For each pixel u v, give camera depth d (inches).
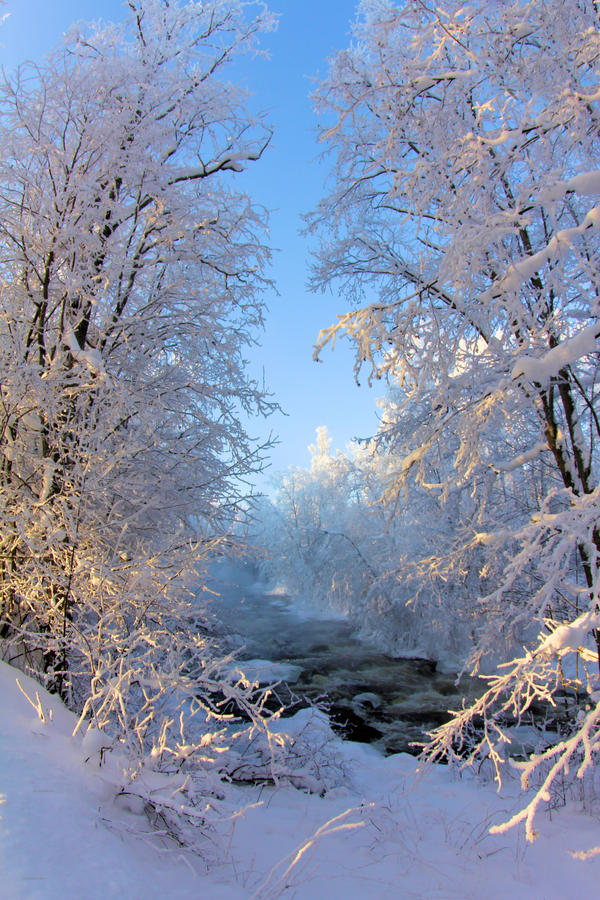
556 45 182.1
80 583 201.2
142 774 132.4
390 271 296.2
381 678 478.6
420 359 201.0
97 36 279.4
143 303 304.0
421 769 175.5
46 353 238.1
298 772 239.1
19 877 80.3
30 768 115.2
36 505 196.9
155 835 120.9
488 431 260.7
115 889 87.1
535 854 176.6
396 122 193.8
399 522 569.9
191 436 322.3
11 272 247.8
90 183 238.7
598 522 155.9
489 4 177.0
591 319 242.2
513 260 197.3
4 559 199.0
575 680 177.6
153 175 271.6
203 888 106.9
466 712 165.8
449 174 175.3
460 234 158.1
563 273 164.1
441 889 151.3
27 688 156.1
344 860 163.9
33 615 209.9
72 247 230.5
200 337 312.8
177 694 189.3
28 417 224.2
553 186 154.7
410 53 236.1
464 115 199.8
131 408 246.7
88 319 259.4
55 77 241.6
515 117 173.9
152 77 274.4
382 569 581.6
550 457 328.2
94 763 126.3
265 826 179.0
